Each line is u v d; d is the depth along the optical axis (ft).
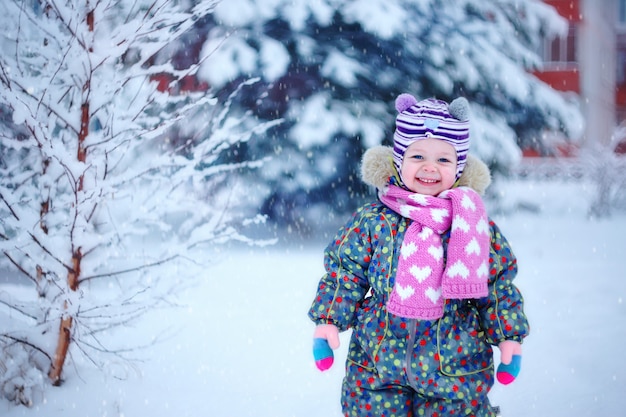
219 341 16.11
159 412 11.62
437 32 34.47
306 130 32.19
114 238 13.24
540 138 38.65
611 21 99.14
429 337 8.12
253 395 12.45
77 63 12.32
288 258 29.63
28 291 17.17
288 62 31.60
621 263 28.25
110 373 13.41
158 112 15.48
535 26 38.73
